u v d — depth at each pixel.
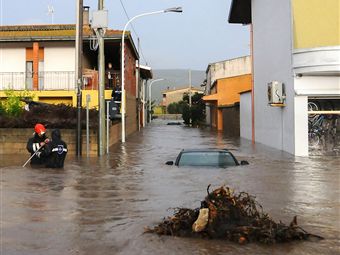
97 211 7.98
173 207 8.13
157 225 6.81
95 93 29.00
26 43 31.33
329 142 19.05
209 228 6.08
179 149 22.11
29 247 5.88
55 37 30.36
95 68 34.66
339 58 17.70
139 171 13.55
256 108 27.34
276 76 22.00
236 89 45.62
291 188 10.40
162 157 18.11
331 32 17.78
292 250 5.59
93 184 11.10
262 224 6.09
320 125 19.08
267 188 10.37
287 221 7.16
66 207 8.34
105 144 20.14
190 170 13.04
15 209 8.20
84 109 21.50
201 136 33.62
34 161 14.99
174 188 10.30
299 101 18.81
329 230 6.62
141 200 8.95
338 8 17.72
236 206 6.22
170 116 100.19
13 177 12.29
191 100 79.31
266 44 24.28
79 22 18.62
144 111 58.78
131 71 39.41
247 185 10.75
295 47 18.64
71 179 11.97
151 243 5.89
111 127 24.44
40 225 7.01
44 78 30.91
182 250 5.59
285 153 19.77
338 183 11.19
